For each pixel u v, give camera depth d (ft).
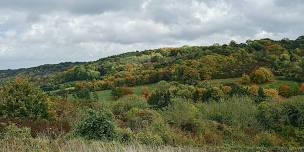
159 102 154.81
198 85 203.51
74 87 233.96
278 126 100.53
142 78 241.96
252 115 103.35
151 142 62.85
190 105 104.73
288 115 103.09
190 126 89.35
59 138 50.72
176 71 234.38
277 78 217.15
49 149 40.98
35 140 44.86
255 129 98.73
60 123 70.13
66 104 99.35
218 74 230.27
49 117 82.89
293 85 200.34
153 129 76.07
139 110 99.60
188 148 47.73
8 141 43.65
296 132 94.58
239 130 93.25
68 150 39.01
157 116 91.15
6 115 78.18
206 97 171.22
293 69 225.35
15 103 80.38
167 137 72.43
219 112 103.96
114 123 64.18
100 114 61.41
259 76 210.79
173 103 103.40
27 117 78.89
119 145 41.19
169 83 212.43
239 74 228.22
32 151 39.73
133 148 40.47
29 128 56.29
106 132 60.13
